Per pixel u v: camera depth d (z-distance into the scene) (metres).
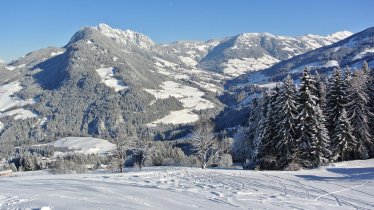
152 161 108.12
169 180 36.31
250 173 44.81
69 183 32.12
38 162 135.00
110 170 85.19
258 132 61.69
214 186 31.56
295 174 44.34
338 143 59.75
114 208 18.17
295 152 56.38
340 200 26.97
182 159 107.06
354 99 60.91
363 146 61.31
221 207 21.55
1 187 28.11
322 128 56.47
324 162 56.59
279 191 30.12
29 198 20.55
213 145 68.88
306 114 55.59
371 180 37.19
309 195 28.66
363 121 60.69
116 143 76.88
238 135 79.81
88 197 21.70
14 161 151.88
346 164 56.44
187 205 21.33
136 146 79.62
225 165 81.94
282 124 56.19
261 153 59.75
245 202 23.86
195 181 35.56
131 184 32.19
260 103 67.56
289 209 22.59
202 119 70.12
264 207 22.58
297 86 60.03
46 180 36.19
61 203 18.84
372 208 24.64
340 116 59.94
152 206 19.94
